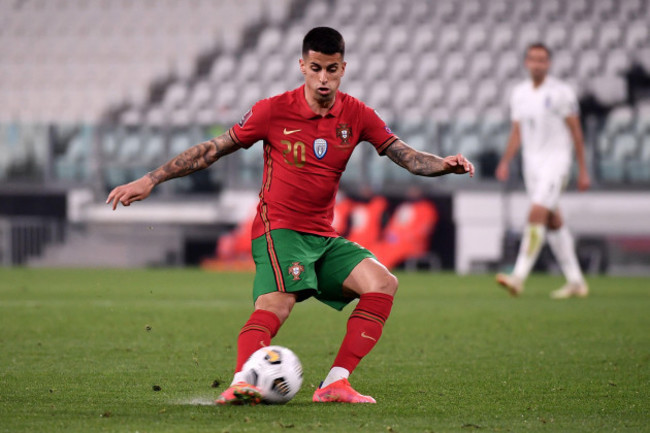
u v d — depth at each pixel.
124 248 67.38
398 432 11.77
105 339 24.66
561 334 26.67
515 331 27.48
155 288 45.94
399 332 27.22
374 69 76.12
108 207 67.88
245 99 77.31
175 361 20.27
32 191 68.25
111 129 70.38
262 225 15.38
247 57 79.25
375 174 66.00
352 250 15.48
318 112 15.27
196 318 30.75
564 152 38.03
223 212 65.69
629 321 30.45
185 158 15.00
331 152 15.34
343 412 13.34
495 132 65.00
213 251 66.25
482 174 64.31
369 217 62.66
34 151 70.56
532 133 37.94
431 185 64.50
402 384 17.08
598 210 63.69
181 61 80.31
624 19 75.94
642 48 73.88
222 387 16.34
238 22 80.94
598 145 65.00
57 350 22.19
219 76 78.88
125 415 12.88
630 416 13.47
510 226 62.84
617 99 72.06
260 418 12.64
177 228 66.44
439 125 66.50
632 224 62.44
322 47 14.70
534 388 16.58
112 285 47.91
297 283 14.77
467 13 77.69
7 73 82.94
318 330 27.95
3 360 20.25
